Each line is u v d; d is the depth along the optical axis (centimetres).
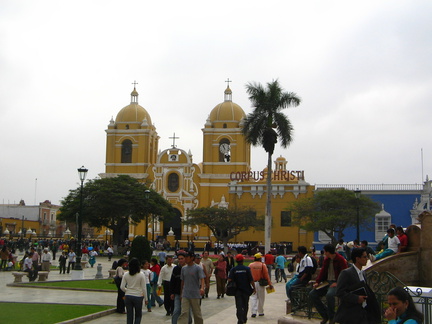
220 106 9275
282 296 2662
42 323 1731
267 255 3466
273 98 4772
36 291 2739
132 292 1570
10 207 12275
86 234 11544
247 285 1698
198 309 1541
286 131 4759
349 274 1106
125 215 7019
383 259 1848
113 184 7038
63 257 3975
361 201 6644
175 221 9119
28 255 3362
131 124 9494
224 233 7544
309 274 1686
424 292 1294
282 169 9244
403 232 2014
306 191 8150
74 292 2698
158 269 2314
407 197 7406
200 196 8975
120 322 1858
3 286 2969
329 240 7806
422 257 1852
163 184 9119
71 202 7000
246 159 9150
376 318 1102
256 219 7356
